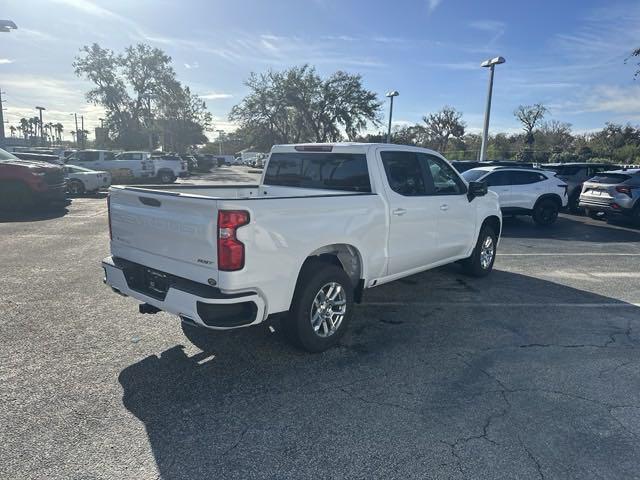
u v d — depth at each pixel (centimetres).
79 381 364
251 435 300
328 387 364
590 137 5341
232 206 337
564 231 1220
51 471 262
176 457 276
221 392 353
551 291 643
